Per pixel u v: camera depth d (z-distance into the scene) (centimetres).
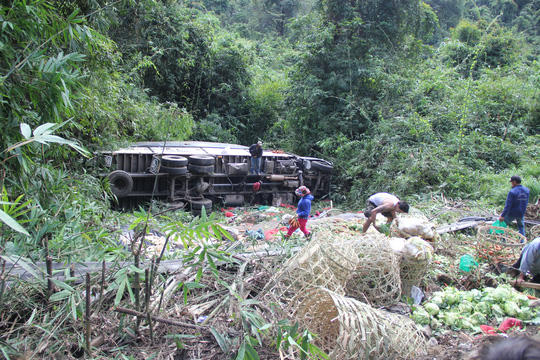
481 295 468
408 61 1606
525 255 516
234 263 471
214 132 1747
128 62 1422
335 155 1465
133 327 330
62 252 394
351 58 1537
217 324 356
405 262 475
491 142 1286
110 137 898
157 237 627
